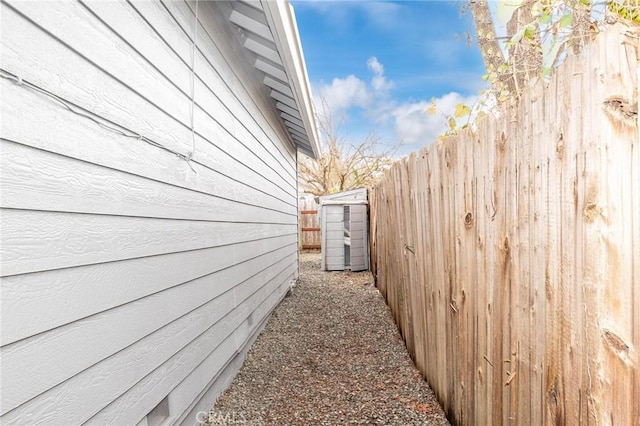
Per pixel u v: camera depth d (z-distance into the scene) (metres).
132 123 1.49
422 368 2.70
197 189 2.14
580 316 0.89
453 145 1.92
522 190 1.20
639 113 0.70
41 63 1.05
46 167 1.07
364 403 2.36
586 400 0.87
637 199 0.71
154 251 1.65
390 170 4.11
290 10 2.48
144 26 1.59
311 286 6.52
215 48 2.46
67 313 1.13
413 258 2.90
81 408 1.17
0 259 0.93
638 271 0.71
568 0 1.42
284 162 5.70
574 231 0.91
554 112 1.00
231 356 2.74
